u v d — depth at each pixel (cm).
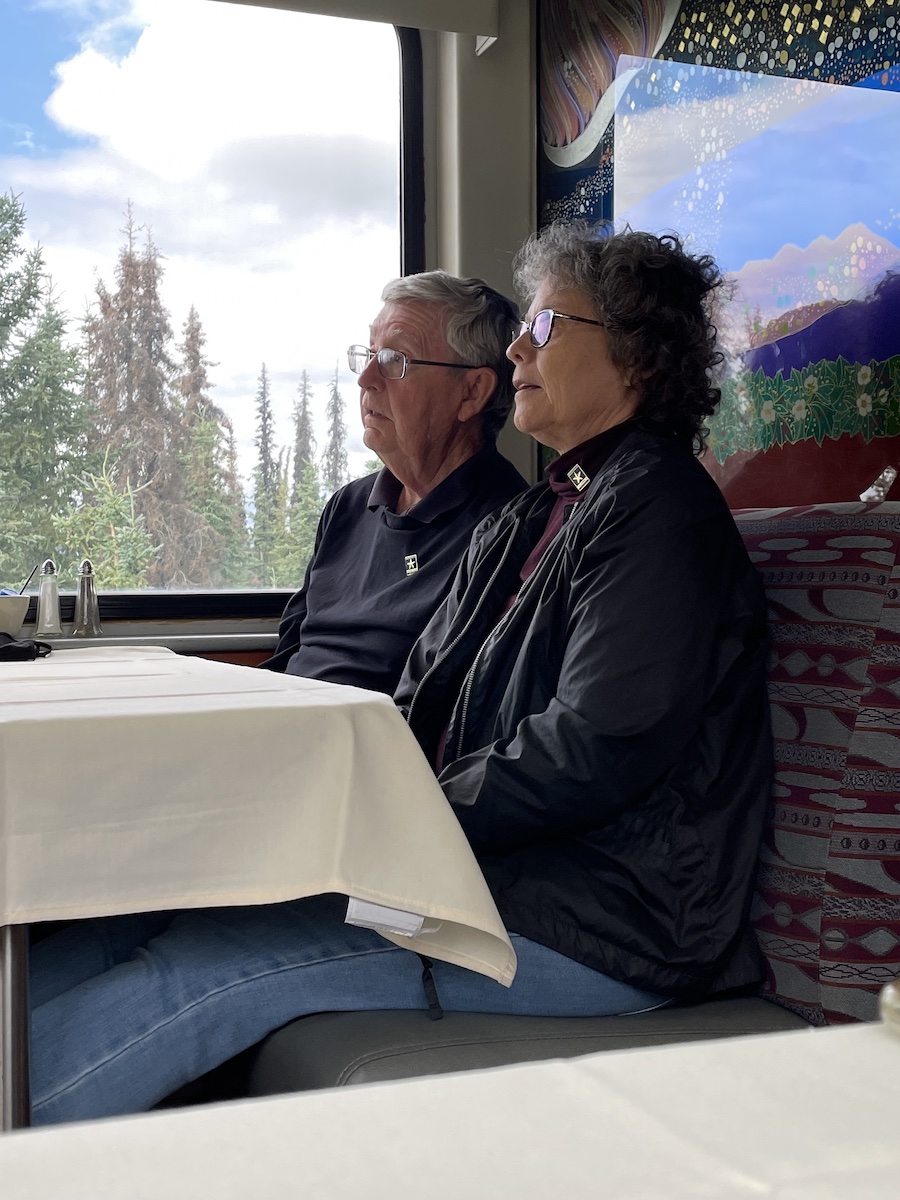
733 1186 21
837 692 130
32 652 204
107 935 137
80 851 95
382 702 105
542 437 171
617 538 133
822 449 181
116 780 96
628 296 157
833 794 127
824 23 181
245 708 100
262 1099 25
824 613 134
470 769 130
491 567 167
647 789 127
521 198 281
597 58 251
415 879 102
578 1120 24
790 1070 27
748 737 133
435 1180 21
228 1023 115
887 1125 24
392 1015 119
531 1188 21
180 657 181
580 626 130
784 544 144
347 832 101
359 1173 21
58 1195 20
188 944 123
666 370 158
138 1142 23
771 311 193
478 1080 26
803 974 124
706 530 134
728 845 126
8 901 93
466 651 160
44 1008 114
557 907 124
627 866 125
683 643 126
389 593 215
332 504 242
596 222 252
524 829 126
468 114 277
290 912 132
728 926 124
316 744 102
